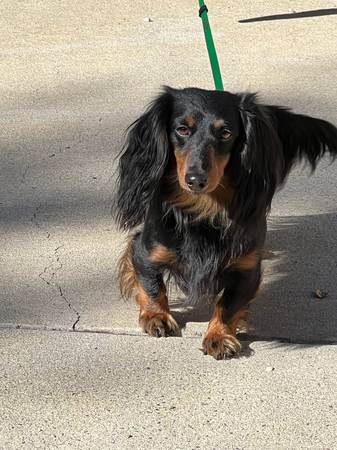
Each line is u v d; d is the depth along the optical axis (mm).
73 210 1567
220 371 1141
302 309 1294
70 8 2633
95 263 1401
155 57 2246
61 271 1380
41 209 1571
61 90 2084
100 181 1673
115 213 1479
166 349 1192
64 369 1145
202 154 1116
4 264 1398
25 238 1476
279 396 1086
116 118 1929
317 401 1076
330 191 1637
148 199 1197
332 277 1371
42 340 1211
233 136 1150
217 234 1194
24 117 1948
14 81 2137
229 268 1211
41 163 1746
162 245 1208
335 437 1014
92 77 2145
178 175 1148
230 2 2658
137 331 1237
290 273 1385
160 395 1090
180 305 1320
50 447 1002
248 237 1188
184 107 1149
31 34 2439
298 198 1614
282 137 1402
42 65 2227
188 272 1223
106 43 2355
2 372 1139
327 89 2045
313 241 1470
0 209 1573
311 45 2309
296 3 2652
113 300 1310
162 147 1170
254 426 1032
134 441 1009
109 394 1093
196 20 2512
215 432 1023
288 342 1221
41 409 1065
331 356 1172
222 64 2186
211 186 1113
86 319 1263
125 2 2668
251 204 1179
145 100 2006
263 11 2582
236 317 1212
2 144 1827
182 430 1026
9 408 1067
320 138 1424
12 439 1016
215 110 1139
